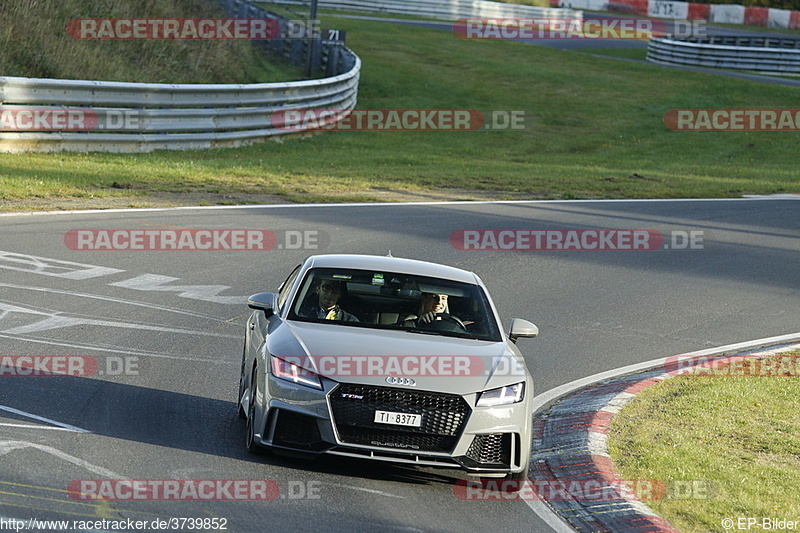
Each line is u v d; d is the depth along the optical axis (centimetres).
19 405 2938
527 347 4456
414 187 8712
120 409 3017
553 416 3378
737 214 8600
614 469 2770
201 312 4472
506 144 12450
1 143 7806
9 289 4462
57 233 5712
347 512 2348
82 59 10081
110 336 3916
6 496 2191
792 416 3419
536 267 6178
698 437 3123
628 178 10269
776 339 4909
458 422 2569
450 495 2580
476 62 17375
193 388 3362
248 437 2727
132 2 11819
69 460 2497
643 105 15400
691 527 2394
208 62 11925
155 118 8869
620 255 6731
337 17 19838
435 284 3112
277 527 2203
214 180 7975
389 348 2689
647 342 4709
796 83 17950
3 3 9906
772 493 2652
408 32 19438
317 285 3025
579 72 17350
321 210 7262
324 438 2531
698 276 6303
